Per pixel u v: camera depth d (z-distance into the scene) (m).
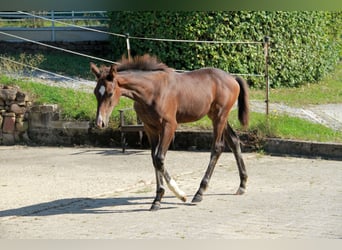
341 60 23.05
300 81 19.73
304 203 10.45
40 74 18.66
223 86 11.15
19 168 13.77
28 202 10.95
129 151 15.34
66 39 21.06
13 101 16.55
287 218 9.62
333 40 21.52
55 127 16.36
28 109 16.55
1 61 18.62
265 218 9.65
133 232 9.11
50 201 10.99
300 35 19.59
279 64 19.22
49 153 15.39
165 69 10.51
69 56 20.69
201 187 10.77
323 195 10.95
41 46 20.88
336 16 21.39
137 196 11.23
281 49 19.19
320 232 8.94
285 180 12.07
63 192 11.61
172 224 9.47
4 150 15.95
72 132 16.25
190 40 18.52
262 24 18.91
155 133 10.57
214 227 9.26
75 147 16.14
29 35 20.98
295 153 14.34
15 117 16.59
